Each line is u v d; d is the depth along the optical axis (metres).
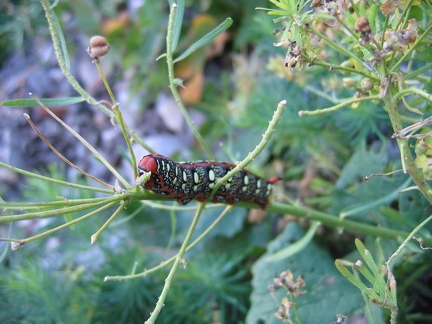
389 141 0.29
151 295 0.28
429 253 0.23
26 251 0.33
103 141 0.49
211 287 0.28
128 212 0.35
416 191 0.23
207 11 0.45
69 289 0.30
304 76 0.24
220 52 0.46
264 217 0.34
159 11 0.46
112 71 0.51
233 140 0.41
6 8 0.42
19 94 0.53
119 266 0.29
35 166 0.50
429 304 0.27
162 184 0.16
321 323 0.24
